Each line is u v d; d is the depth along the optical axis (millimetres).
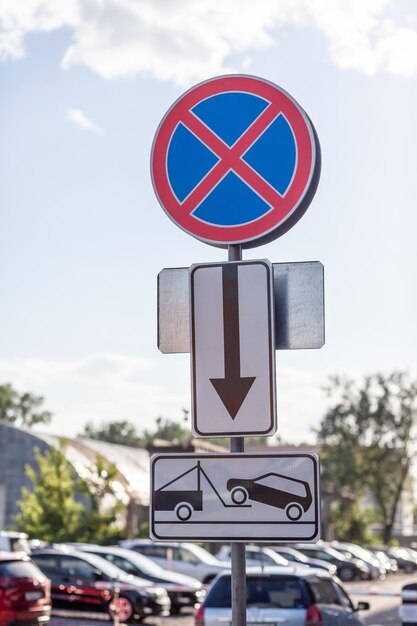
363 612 29406
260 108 4871
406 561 69312
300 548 52594
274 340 4660
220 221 4855
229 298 4730
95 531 42156
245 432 4629
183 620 27516
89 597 26406
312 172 4746
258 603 13367
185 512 4637
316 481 4543
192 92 4973
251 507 4582
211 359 4711
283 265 4727
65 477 42688
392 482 83000
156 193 4977
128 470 56625
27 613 20281
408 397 81438
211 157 4906
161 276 4863
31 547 29922
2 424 50594
